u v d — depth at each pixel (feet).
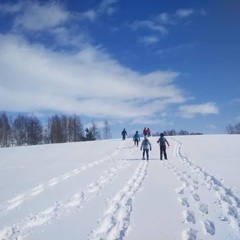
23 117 338.34
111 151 109.19
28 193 42.80
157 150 107.45
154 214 30.86
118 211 32.07
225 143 118.11
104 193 40.45
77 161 83.05
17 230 27.86
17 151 128.67
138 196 38.27
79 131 345.51
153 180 49.26
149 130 160.76
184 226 27.32
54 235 26.25
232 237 24.59
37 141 334.85
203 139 139.13
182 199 36.37
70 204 35.81
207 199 35.88
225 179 46.47
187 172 56.29
